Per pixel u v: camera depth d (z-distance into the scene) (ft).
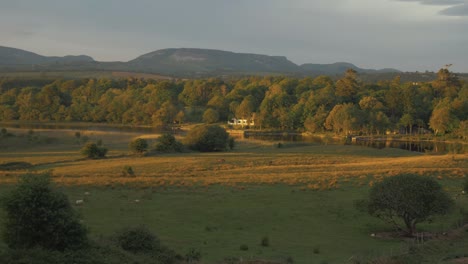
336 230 128.98
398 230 128.67
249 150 355.97
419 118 548.31
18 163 256.52
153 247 94.02
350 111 508.94
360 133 513.86
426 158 272.92
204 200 157.38
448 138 478.18
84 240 84.43
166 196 162.30
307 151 336.70
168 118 629.10
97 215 131.34
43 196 81.87
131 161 267.59
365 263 93.40
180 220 131.85
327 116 542.16
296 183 190.29
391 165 243.19
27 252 76.69
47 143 381.19
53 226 80.23
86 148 289.53
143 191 170.30
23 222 79.46
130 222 125.80
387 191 127.03
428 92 625.00
